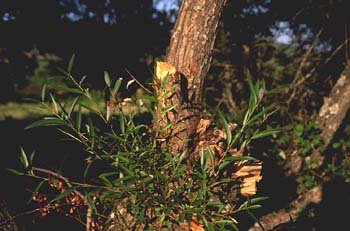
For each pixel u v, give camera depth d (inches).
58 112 68.4
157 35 197.6
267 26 214.4
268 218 121.9
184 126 76.0
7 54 196.1
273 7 211.3
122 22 193.9
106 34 190.9
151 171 71.3
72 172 125.7
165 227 72.7
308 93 208.2
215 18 74.4
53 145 158.2
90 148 69.8
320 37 220.7
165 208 69.9
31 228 98.3
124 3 192.2
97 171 107.7
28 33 188.7
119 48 190.2
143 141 77.6
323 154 172.4
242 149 80.7
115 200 72.8
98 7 190.4
